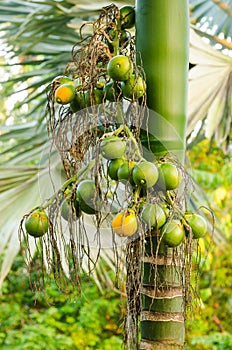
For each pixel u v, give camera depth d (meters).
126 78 1.62
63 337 6.11
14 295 7.16
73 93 1.67
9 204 3.19
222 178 6.54
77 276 1.67
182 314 1.69
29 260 1.68
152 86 1.70
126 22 1.73
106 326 6.86
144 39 1.71
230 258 7.20
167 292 1.67
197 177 6.38
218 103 3.28
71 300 1.73
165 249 1.68
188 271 1.66
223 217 6.74
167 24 1.70
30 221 1.64
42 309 7.19
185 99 1.73
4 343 6.31
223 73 3.07
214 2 3.49
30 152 3.60
